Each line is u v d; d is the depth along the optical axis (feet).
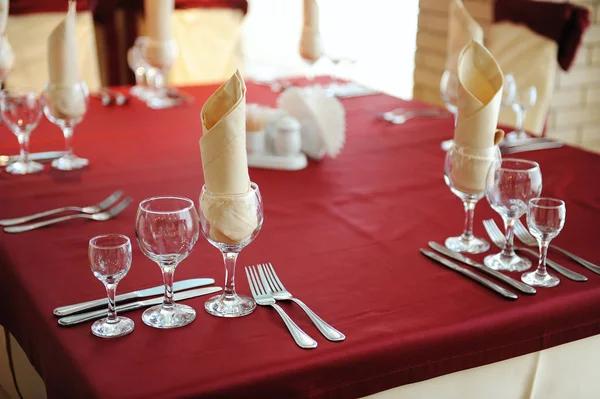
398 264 4.16
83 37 10.37
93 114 7.43
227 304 3.60
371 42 19.31
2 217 4.86
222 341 3.32
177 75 12.67
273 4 19.99
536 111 8.77
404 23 20.11
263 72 19.65
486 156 4.20
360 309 3.64
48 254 4.25
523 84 8.89
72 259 4.19
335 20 20.15
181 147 6.45
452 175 4.29
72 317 3.46
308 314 3.53
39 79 10.68
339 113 5.98
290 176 5.73
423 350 3.42
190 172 5.81
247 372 3.09
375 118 7.39
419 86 13.41
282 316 3.49
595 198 5.19
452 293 3.80
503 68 9.12
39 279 3.92
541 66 8.79
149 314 3.50
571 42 8.63
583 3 10.87
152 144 6.52
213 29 12.76
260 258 4.22
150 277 3.94
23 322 3.90
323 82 8.86
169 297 3.52
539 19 8.86
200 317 3.52
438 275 4.01
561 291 3.79
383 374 3.37
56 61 5.74
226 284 3.65
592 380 4.08
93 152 6.26
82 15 10.36
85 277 3.95
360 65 18.40
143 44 8.43
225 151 3.44
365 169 5.90
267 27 20.22
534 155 6.18
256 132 5.94
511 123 8.77
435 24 12.71
